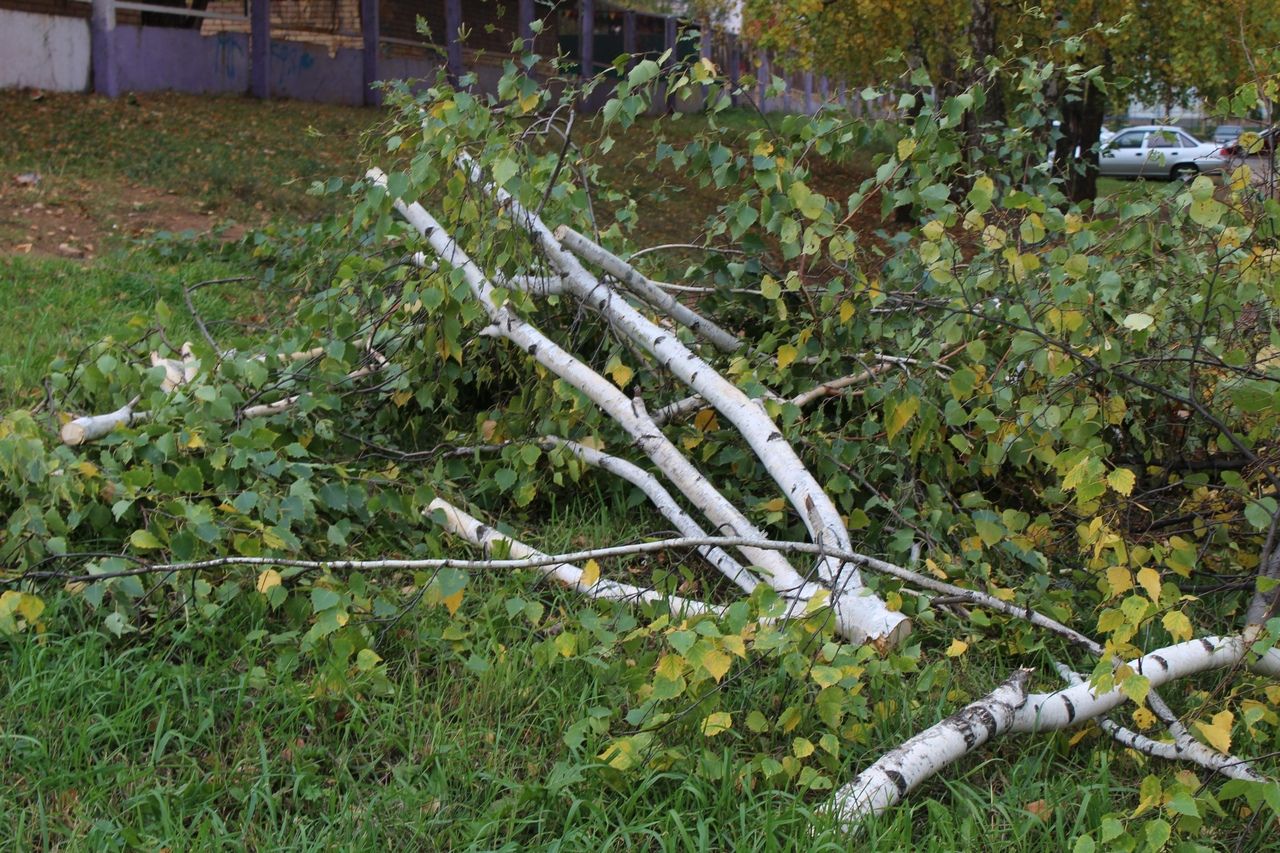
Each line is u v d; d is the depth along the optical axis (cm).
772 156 491
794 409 459
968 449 442
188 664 353
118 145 1338
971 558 426
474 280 493
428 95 571
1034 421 430
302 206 1215
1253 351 477
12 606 337
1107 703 339
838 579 383
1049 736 342
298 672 370
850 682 322
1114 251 509
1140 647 406
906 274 551
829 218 460
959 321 462
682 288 587
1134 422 495
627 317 487
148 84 1784
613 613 391
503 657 366
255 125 1658
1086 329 450
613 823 306
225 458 416
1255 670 365
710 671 299
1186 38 1377
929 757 313
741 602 328
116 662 351
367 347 530
